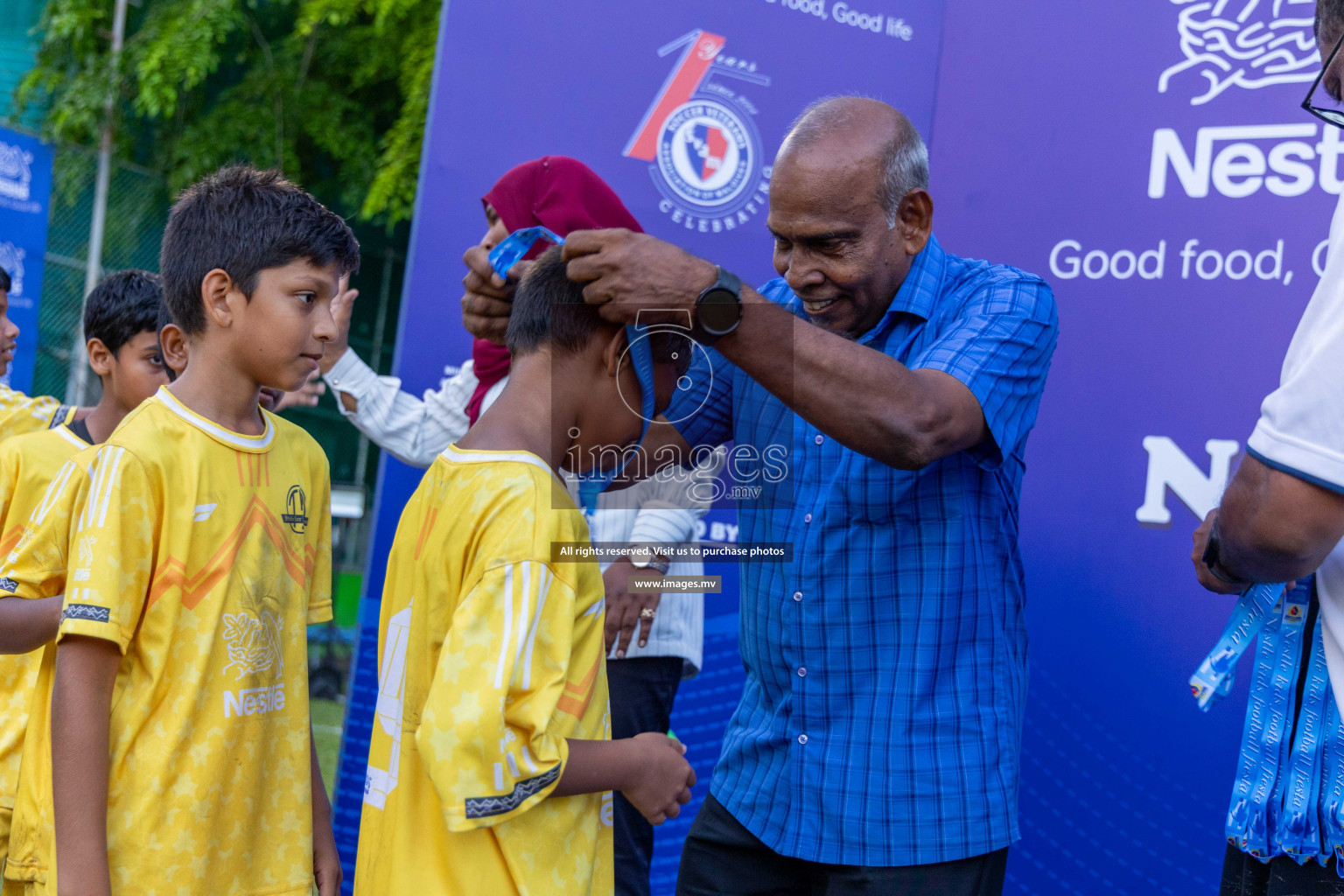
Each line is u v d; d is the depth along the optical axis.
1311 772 1.32
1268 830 1.35
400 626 1.33
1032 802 2.69
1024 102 2.80
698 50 2.86
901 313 1.59
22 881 1.54
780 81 2.89
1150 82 2.67
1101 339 2.69
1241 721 2.50
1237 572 1.34
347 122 8.62
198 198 1.54
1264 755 1.37
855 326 1.60
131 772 1.41
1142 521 2.62
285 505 1.62
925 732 1.52
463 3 2.85
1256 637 1.43
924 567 1.53
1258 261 2.55
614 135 2.85
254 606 1.53
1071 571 2.68
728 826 1.72
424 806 1.25
